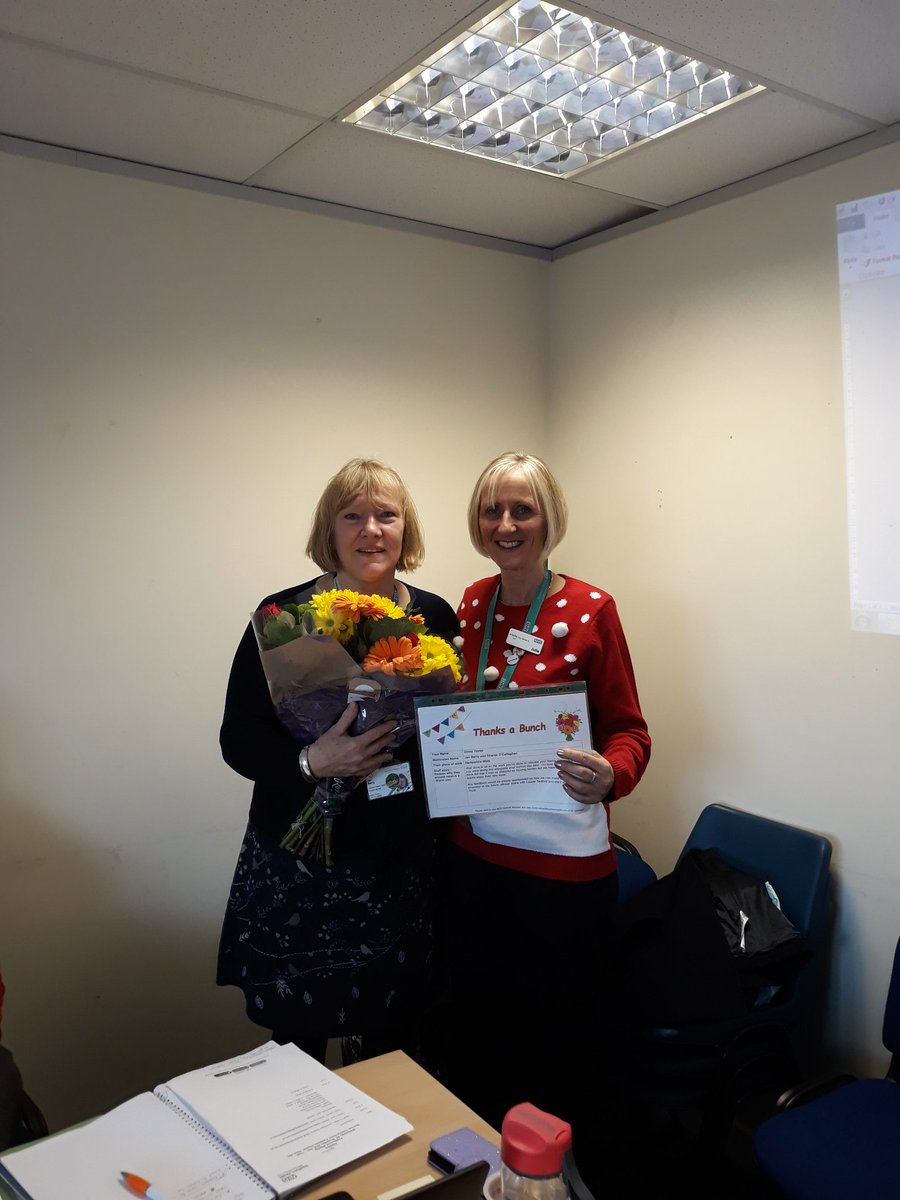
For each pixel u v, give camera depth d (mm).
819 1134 1690
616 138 2229
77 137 2129
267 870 1747
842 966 2307
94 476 2260
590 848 1849
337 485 1792
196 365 2395
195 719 2434
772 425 2406
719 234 2508
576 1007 1982
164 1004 2410
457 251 2867
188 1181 1039
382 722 1615
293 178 2402
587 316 2949
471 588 2193
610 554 2916
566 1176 1071
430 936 1843
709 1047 2076
